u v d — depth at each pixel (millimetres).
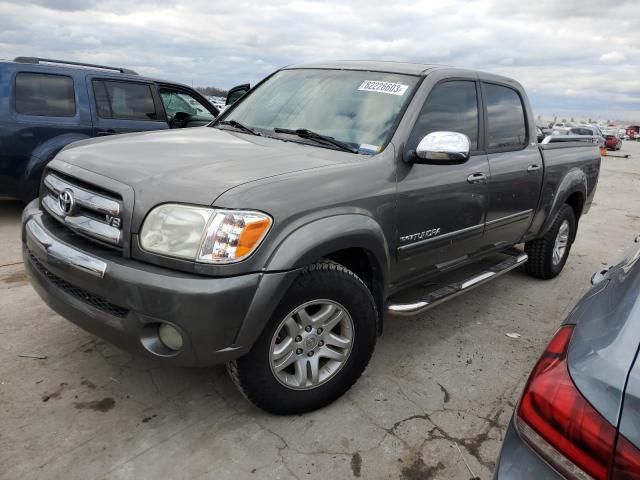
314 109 3316
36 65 5598
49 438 2355
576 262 5871
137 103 6375
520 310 4289
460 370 3230
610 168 20016
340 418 2646
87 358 3004
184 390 2781
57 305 2480
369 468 2320
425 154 2834
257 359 2359
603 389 1184
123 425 2480
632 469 1102
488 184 3584
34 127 5496
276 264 2209
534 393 1310
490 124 3811
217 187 2209
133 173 2375
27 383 2740
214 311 2100
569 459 1198
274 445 2414
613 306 1400
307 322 2492
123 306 2188
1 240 5113
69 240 2453
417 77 3277
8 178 5441
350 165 2676
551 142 5074
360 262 2828
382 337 3596
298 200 2334
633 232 7848
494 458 2453
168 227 2148
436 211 3135
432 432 2600
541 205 4449
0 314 3469
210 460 2295
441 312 4121
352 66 3604
